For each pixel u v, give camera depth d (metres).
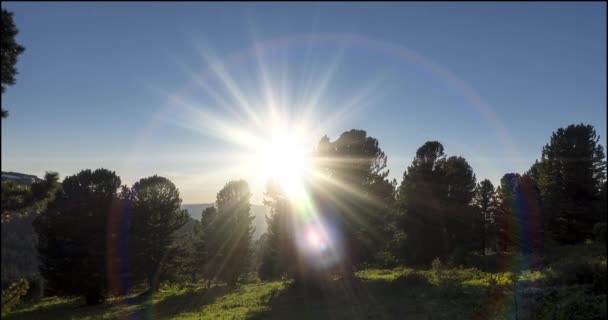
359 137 32.12
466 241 44.19
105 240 39.06
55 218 37.69
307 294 28.20
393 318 18.33
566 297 16.08
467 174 46.19
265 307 24.56
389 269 43.53
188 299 34.28
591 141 44.38
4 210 11.06
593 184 43.50
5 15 11.12
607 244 32.25
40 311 35.25
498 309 16.47
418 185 41.78
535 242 38.31
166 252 43.94
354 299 24.64
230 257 47.94
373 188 31.67
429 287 25.41
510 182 43.81
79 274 37.09
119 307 33.22
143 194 43.19
